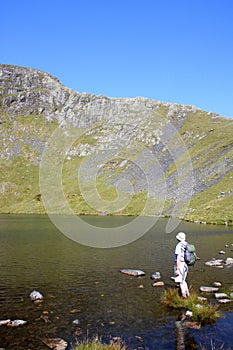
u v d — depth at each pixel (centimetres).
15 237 3850
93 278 1944
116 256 2670
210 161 9931
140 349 1052
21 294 1628
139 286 1766
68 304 1483
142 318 1315
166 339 1127
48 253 2789
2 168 14875
